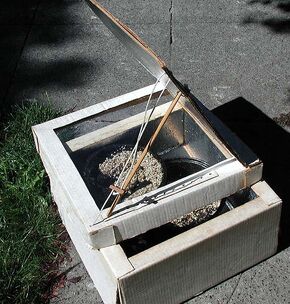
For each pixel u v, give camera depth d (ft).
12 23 12.21
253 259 7.31
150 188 7.00
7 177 8.70
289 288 7.39
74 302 7.43
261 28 11.79
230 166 6.75
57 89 10.64
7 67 11.18
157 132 6.73
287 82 10.55
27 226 8.08
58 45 11.61
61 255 7.92
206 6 12.40
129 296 6.44
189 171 7.68
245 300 7.30
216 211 7.39
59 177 6.83
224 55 11.19
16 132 9.39
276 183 8.71
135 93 7.73
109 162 7.35
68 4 12.62
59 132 7.48
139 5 12.51
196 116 7.29
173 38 11.62
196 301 7.29
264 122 9.78
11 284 7.41
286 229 8.04
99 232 6.25
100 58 11.25
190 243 6.47
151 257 6.35
